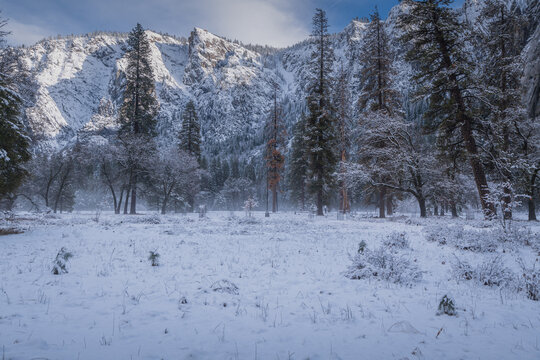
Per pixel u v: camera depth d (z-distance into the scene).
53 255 8.62
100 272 6.69
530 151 22.23
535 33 36.84
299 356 3.14
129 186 32.84
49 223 19.19
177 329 3.80
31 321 3.92
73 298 4.93
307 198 46.44
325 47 30.66
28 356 2.97
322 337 3.62
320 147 29.92
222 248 10.31
